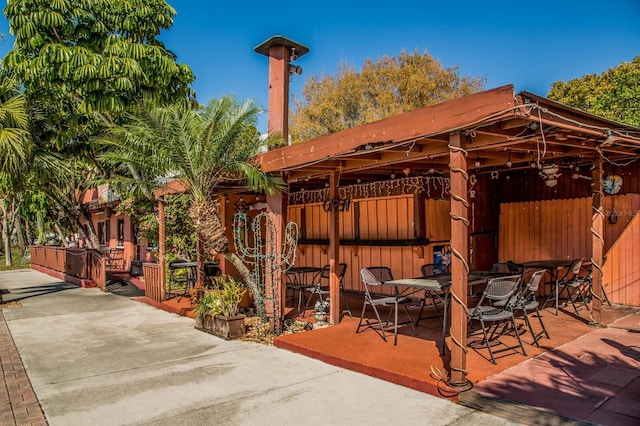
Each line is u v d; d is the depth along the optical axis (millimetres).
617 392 3895
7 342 6871
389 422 3680
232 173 7141
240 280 8867
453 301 4125
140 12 10703
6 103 9680
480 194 8734
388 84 25953
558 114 4035
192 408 4137
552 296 8133
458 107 3857
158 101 10641
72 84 10148
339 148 5188
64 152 12383
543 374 4363
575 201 7973
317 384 4609
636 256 7355
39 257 19578
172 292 10844
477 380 4258
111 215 19469
